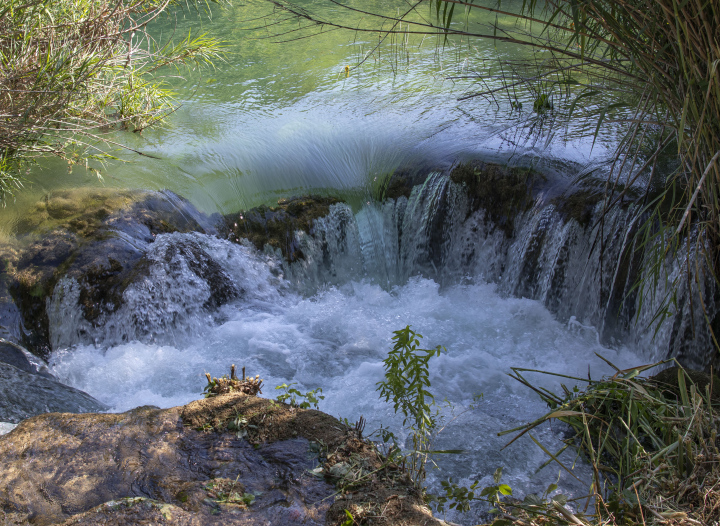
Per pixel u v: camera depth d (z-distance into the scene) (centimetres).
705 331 512
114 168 740
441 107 907
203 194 723
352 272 757
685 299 527
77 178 712
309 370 591
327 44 1196
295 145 814
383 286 761
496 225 708
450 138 802
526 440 466
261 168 768
